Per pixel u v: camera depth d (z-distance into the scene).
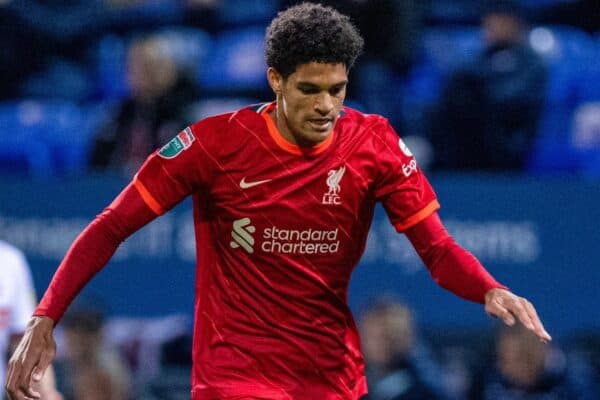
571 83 31.38
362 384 14.62
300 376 13.98
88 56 33.28
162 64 28.38
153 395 26.14
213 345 14.05
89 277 13.70
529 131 29.27
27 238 26.45
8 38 32.72
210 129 13.82
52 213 26.39
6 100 32.50
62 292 13.48
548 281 25.62
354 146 13.88
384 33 29.81
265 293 13.88
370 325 25.22
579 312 25.58
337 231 13.91
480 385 26.12
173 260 26.00
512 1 29.52
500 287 13.35
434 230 14.13
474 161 29.09
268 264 13.86
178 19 33.31
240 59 32.25
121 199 13.90
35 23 32.91
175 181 13.80
